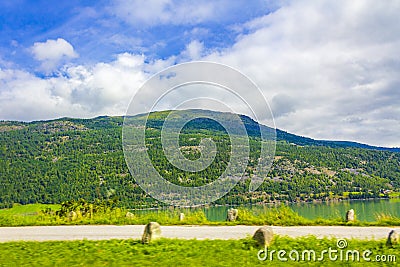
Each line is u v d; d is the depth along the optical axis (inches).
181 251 587.5
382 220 899.4
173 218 975.6
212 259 541.0
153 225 664.4
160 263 523.8
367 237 725.3
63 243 673.0
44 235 812.0
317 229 827.4
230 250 589.3
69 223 986.7
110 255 570.6
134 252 587.2
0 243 687.7
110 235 791.1
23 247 643.5
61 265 522.6
